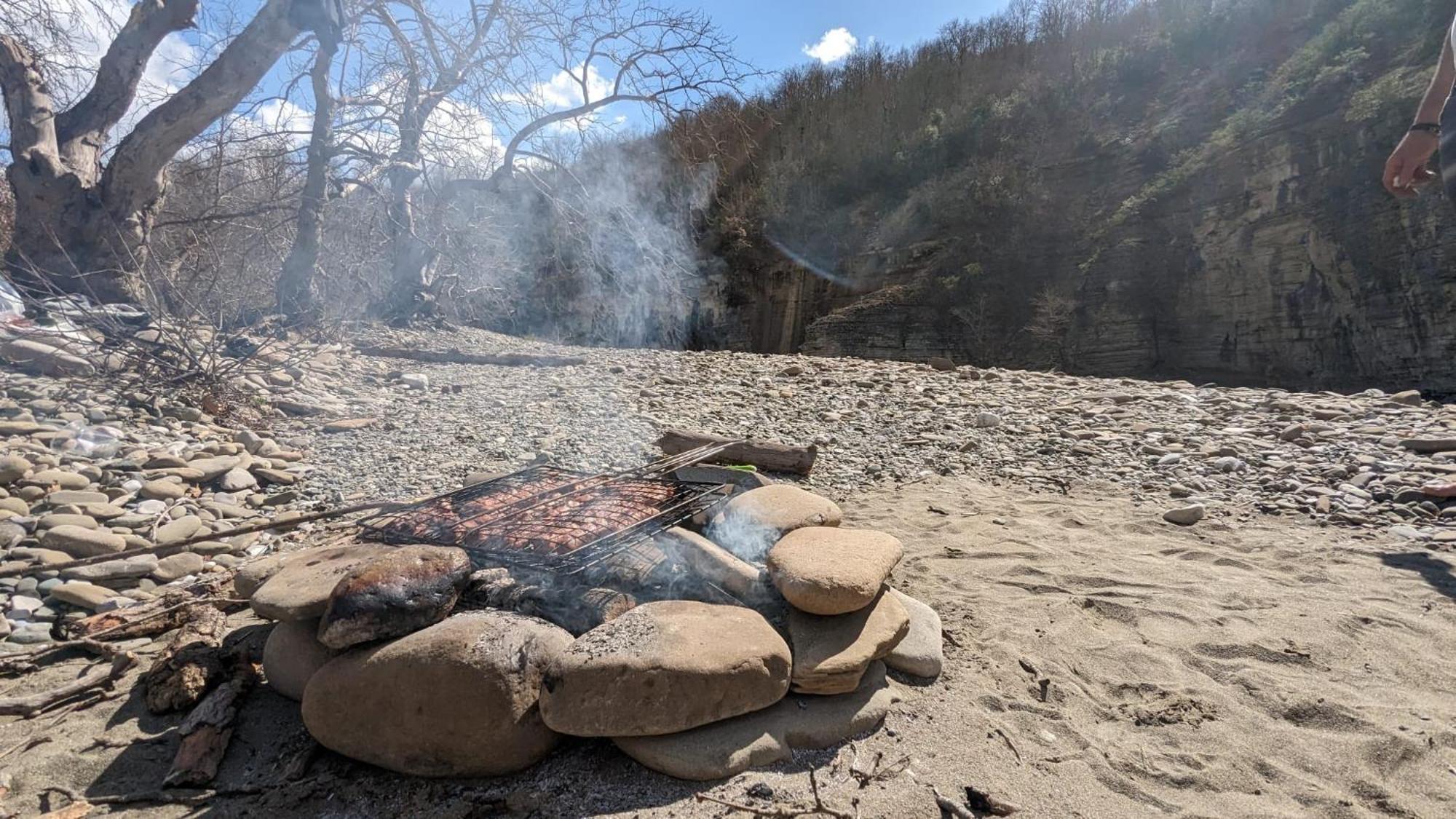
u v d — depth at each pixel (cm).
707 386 918
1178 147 3183
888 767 210
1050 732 233
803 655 230
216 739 216
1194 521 454
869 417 754
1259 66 3219
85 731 228
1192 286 2731
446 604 228
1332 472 533
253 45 877
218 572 353
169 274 902
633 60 1296
